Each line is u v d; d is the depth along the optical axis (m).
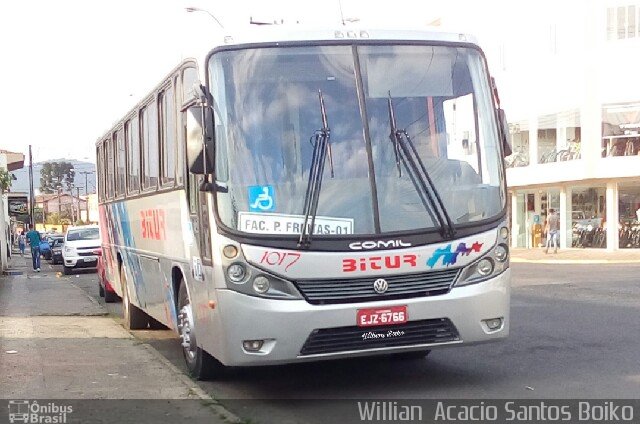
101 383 7.84
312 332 6.64
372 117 7.12
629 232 33.88
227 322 6.76
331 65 7.20
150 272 10.40
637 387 7.40
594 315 12.39
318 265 6.68
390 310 6.76
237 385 7.99
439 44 7.55
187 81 7.86
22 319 13.65
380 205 6.89
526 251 36.34
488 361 8.89
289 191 6.82
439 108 7.34
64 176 110.44
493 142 7.53
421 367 8.67
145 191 10.42
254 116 6.97
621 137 33.22
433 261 6.91
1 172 29.78
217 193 6.85
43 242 44.12
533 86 36.88
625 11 33.16
